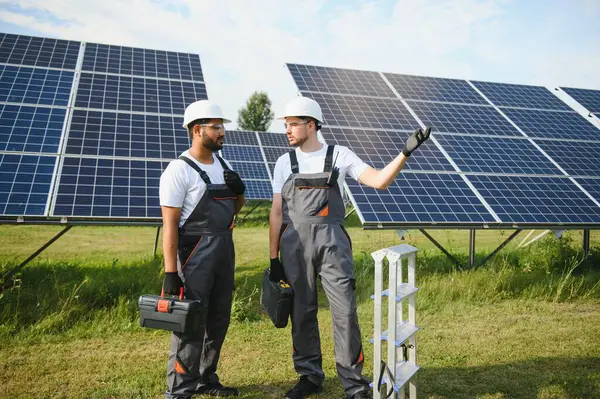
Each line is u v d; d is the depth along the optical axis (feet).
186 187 12.17
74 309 19.81
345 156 13.17
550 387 13.93
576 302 24.06
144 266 28.99
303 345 13.50
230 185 12.76
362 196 27.78
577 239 52.39
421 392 13.78
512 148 35.96
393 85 41.57
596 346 17.56
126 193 24.48
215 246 12.44
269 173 76.69
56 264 29.32
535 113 42.22
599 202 31.68
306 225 12.75
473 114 39.65
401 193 28.71
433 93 41.57
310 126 13.28
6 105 27.76
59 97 29.66
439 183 30.40
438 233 60.49
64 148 25.98
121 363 15.71
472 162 33.27
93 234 53.06
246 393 13.76
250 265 35.12
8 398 13.00
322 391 13.83
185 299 11.98
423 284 25.30
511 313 21.98
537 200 30.73
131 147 27.48
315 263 12.89
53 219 22.36
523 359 16.28
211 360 13.42
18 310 19.67
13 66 31.27
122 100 31.07
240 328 19.57
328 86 38.50
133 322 19.56
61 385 13.96
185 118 12.57
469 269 29.48
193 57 38.63
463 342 18.01
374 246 44.70
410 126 35.91
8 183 22.98
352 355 12.51
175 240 11.93
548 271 28.14
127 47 37.40
